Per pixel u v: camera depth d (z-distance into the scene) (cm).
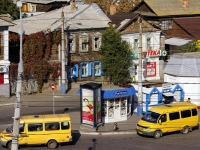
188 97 4878
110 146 3525
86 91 3944
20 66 2353
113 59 5875
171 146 3559
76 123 4184
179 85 4719
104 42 5956
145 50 6650
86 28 5997
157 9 7812
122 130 3978
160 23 7762
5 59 5300
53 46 5734
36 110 4675
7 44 5291
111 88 4181
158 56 6725
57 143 3453
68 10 6588
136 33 6525
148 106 4494
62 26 5425
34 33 5578
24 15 7894
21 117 3456
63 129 3438
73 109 4769
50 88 5700
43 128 3403
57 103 5056
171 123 3850
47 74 5644
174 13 7762
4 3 7638
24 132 3366
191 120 3975
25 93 5481
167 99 4606
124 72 5944
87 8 6581
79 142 3628
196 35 7362
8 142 3366
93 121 3925
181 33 7562
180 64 4997
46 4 8806
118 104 4256
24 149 3391
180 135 3906
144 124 3791
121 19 6681
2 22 5206
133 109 4594
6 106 4916
